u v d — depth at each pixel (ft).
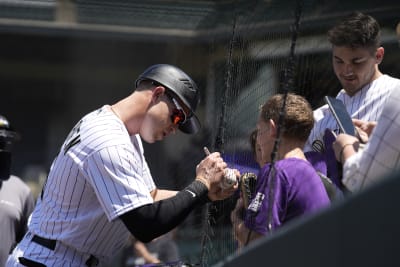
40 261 18.10
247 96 19.60
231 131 19.36
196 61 30.86
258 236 15.34
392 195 9.36
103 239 18.28
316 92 22.43
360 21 17.92
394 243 9.30
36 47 64.75
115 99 64.34
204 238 18.88
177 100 18.07
